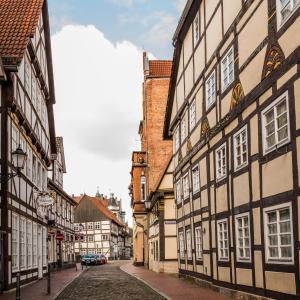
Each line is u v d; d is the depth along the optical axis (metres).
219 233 17.98
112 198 120.38
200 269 21.45
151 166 41.91
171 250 32.50
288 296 11.77
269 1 12.89
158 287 21.44
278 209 12.30
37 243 26.42
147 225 43.56
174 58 25.81
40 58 25.53
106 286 23.30
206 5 19.66
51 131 30.86
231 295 16.22
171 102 28.33
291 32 11.48
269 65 12.84
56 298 17.58
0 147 18.52
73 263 51.09
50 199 24.52
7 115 18.78
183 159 25.08
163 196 32.62
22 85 21.08
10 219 18.97
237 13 15.65
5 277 18.38
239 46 15.41
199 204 21.47
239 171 15.41
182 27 23.70
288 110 11.62
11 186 19.27
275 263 12.52
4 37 19.48
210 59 19.09
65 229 48.56
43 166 29.03
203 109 20.31
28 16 20.58
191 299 16.31
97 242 88.50
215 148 18.47
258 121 13.69
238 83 15.45
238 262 15.59
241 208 15.17
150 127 42.38
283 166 11.98
